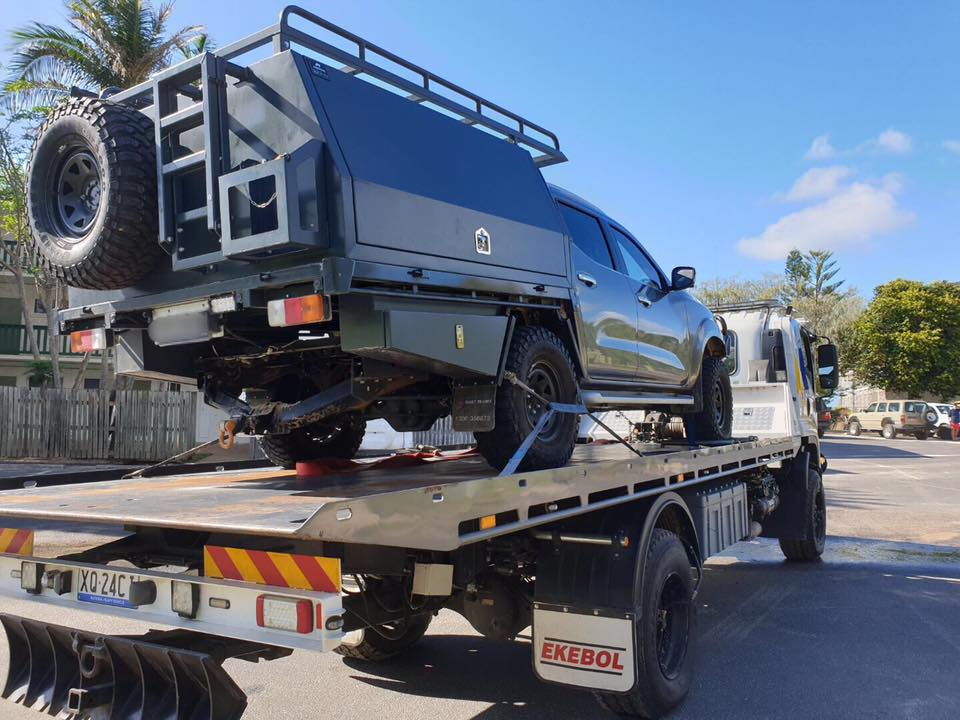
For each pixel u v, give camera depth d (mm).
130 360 4066
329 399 3830
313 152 3100
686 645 4203
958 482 16578
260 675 4629
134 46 17859
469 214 3816
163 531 3510
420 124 3727
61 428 15781
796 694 4297
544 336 4285
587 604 3725
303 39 3393
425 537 2600
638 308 5691
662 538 4070
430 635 5555
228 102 3404
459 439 13109
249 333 3865
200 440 16562
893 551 8938
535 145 4812
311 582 2348
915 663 4855
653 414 7328
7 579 3154
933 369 47812
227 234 3127
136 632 5125
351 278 3086
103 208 3404
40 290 20453
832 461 22969
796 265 54500
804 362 9078
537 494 3223
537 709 4082
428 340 3475
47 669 3023
